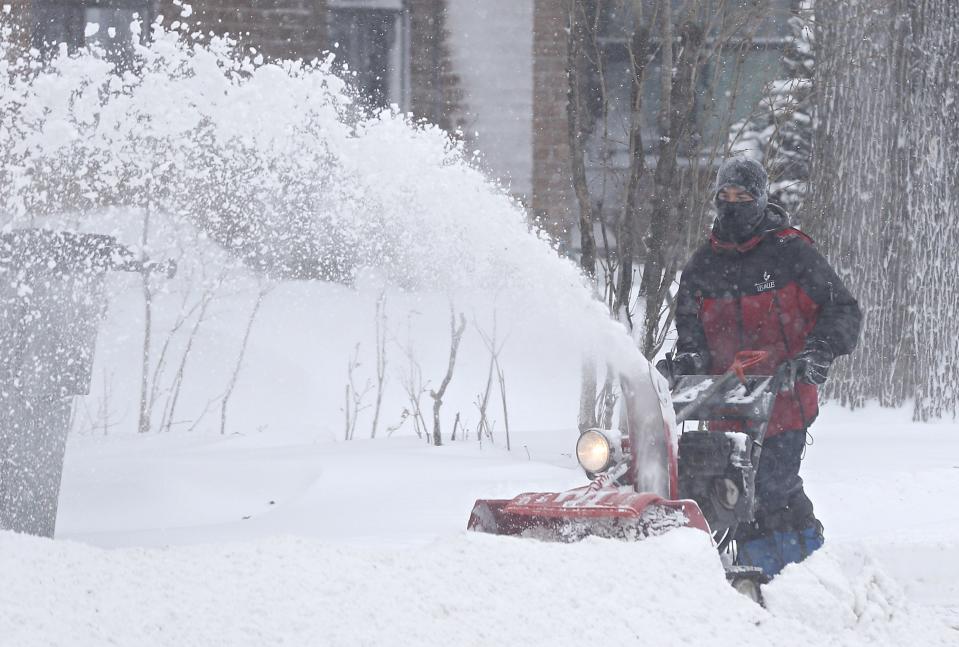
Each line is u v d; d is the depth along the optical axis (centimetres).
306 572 1036
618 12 2958
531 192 4344
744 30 3003
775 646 1080
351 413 3472
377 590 1016
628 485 1347
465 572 1078
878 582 1402
